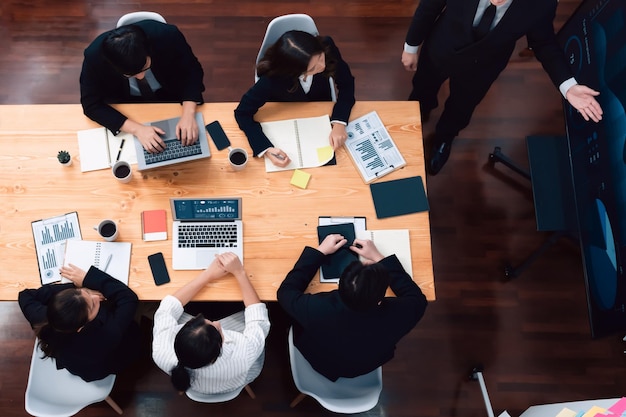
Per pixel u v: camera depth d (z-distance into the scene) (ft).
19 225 7.39
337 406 6.75
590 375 9.62
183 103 8.00
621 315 7.03
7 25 11.42
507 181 10.77
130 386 9.22
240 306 8.39
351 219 7.55
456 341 9.77
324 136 7.93
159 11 11.64
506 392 9.52
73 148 7.75
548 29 7.71
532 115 11.22
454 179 10.77
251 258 7.36
